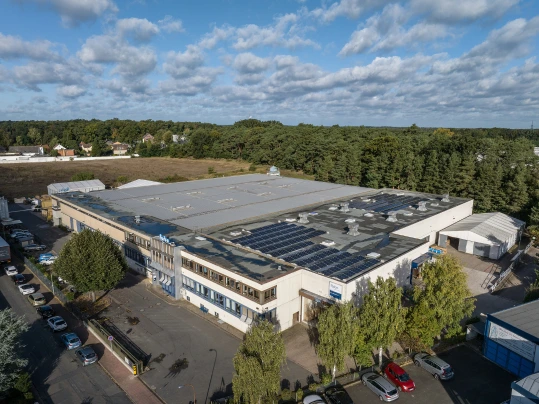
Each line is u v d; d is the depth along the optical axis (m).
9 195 111.81
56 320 40.78
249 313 38.53
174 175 136.50
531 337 31.42
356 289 38.25
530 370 31.69
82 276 42.19
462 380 32.28
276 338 27.11
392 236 51.78
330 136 147.88
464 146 101.19
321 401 28.52
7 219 81.56
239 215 62.78
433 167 91.00
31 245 66.25
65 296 46.56
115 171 154.12
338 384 31.67
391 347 37.06
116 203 71.00
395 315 31.38
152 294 48.69
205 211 65.31
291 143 151.38
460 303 34.91
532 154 96.88
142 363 33.56
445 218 67.62
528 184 80.94
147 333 39.59
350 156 108.31
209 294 43.16
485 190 81.19
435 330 33.91
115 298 47.53
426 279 35.84
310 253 45.34
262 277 38.00
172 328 40.56
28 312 44.59
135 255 55.56
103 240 45.19
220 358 35.34
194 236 51.25
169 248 46.72
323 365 34.19
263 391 25.62
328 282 38.31
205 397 30.27
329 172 113.75
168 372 33.38
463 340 38.00
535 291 42.22
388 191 85.44
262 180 97.81
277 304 38.41
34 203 100.75
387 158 103.69
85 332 40.34
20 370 31.23
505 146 96.19
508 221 70.94
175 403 29.64
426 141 118.25
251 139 173.00
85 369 33.94
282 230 54.34
